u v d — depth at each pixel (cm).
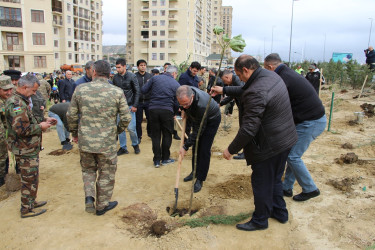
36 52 3859
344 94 1521
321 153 603
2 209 391
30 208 370
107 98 337
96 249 304
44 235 327
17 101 333
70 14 5662
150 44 6369
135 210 381
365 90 1547
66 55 5634
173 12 6191
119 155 625
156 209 386
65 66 4425
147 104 707
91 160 358
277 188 339
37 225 348
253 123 286
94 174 366
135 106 598
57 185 467
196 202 404
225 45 316
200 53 7494
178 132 788
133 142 629
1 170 457
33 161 358
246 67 303
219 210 378
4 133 447
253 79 305
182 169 537
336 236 318
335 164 534
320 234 323
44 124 358
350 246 300
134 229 342
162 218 363
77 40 6000
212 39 9231
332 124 879
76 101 338
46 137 779
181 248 303
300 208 379
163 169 538
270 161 310
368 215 354
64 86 805
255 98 286
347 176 477
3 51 3659
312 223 343
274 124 297
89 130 338
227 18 9325
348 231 323
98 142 338
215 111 422
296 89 356
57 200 414
